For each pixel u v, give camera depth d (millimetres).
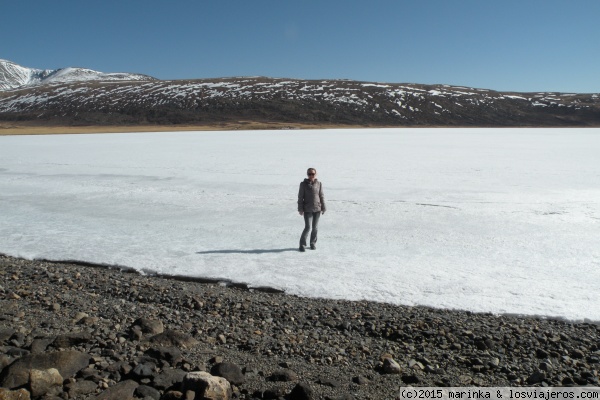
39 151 37031
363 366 4984
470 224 11242
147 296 7012
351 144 44125
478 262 8242
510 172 21641
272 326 5961
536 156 30125
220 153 34125
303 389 4273
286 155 32219
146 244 9797
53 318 6215
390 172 22219
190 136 63000
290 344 5449
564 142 45906
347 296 6820
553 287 6918
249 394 4441
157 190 17156
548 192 15812
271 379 4691
